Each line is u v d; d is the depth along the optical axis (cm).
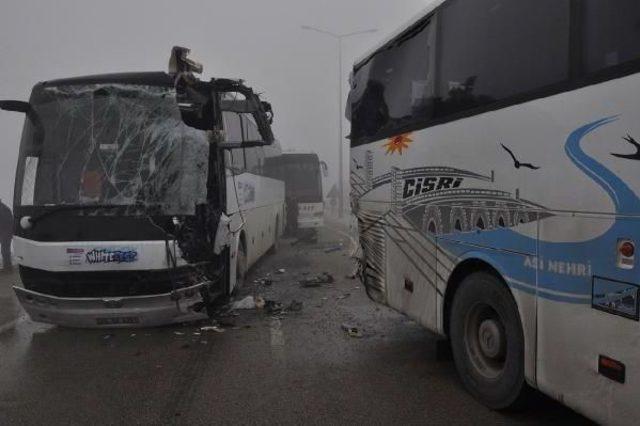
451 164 446
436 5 476
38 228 609
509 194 370
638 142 270
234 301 798
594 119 296
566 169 317
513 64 368
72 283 600
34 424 406
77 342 620
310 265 1226
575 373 316
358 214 675
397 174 550
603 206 292
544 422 394
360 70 672
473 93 415
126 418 414
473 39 416
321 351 574
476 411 415
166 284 607
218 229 654
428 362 534
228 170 745
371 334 638
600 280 295
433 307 488
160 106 643
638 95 269
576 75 311
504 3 380
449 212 450
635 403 277
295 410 423
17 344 614
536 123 342
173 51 633
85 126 640
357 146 679
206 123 650
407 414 412
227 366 530
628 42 277
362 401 439
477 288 421
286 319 713
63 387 480
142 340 624
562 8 323
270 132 743
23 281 623
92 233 604
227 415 416
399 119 548
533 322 350
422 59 501
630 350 279
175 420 409
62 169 629
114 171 625
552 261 330
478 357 438
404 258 541
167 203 618
